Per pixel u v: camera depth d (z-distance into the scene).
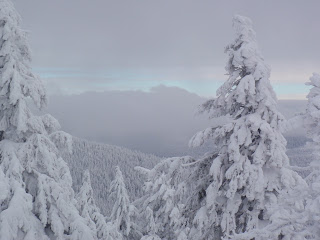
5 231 9.05
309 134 5.38
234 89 11.10
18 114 10.68
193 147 11.12
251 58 10.62
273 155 10.02
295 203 5.10
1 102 10.88
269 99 10.23
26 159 10.85
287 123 5.42
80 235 10.73
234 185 10.07
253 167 10.18
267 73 10.80
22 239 9.56
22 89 11.11
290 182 10.01
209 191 10.66
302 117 5.35
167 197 20.50
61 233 10.39
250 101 10.60
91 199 21.48
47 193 10.67
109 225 21.52
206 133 11.05
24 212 9.65
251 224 10.16
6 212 9.34
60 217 10.87
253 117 10.29
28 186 10.80
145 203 22.00
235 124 10.61
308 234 4.81
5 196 9.41
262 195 10.06
